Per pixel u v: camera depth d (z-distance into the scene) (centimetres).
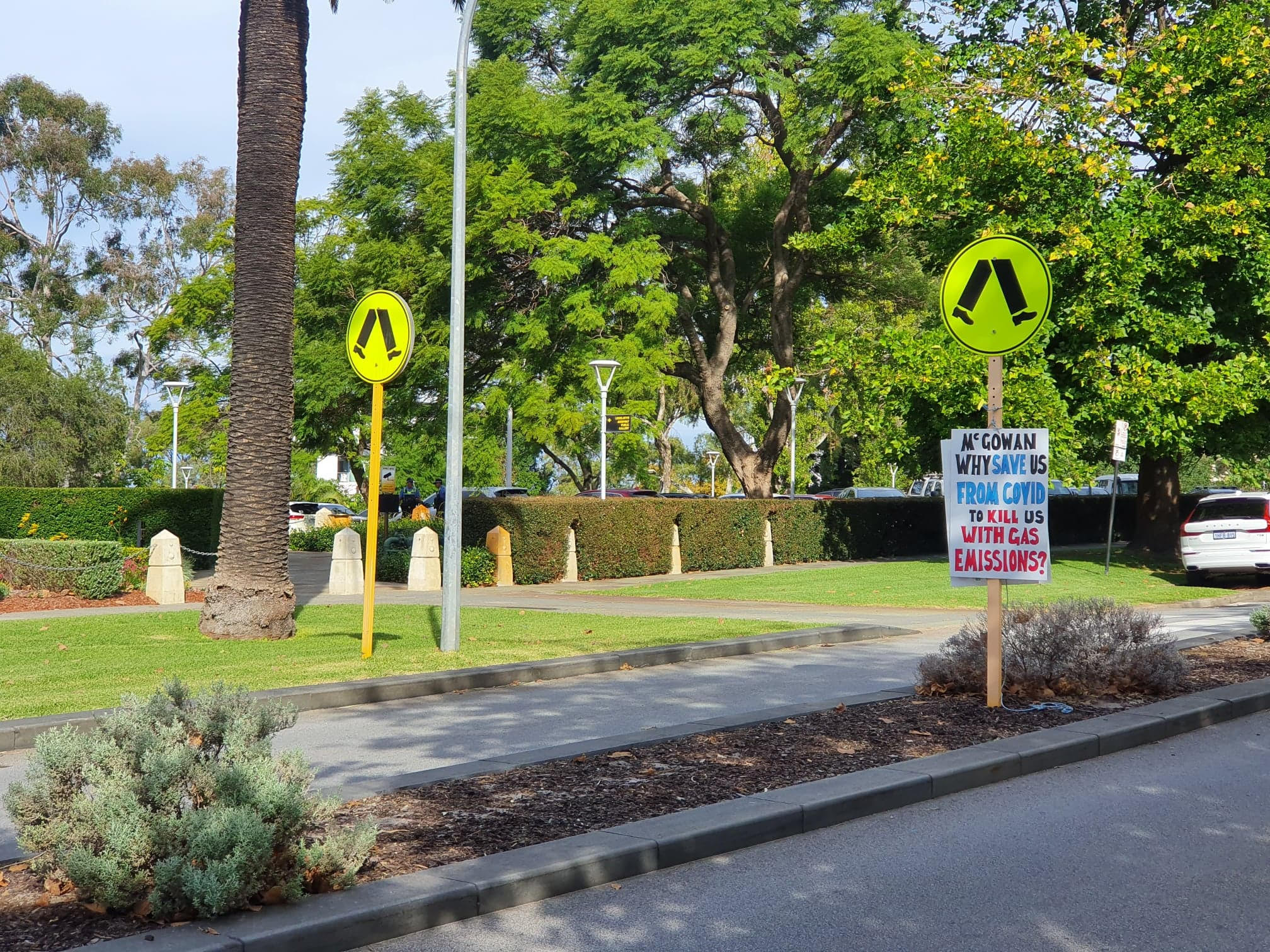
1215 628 1681
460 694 1129
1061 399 2572
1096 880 568
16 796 521
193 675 1124
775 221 4038
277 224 1498
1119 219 2502
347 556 2348
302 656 1268
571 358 3647
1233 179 2527
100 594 1978
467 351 3928
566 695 1118
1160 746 881
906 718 916
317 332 3991
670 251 4072
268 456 1484
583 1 3653
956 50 2803
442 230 3594
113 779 513
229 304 4822
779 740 834
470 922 505
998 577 958
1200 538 2441
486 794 680
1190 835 645
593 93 3519
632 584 2634
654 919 511
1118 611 1062
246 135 1493
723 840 607
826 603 2189
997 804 710
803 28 3684
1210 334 2631
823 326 4666
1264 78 2548
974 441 964
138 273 6091
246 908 479
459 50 1351
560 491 9569
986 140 2552
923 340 2681
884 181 2806
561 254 3628
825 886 557
